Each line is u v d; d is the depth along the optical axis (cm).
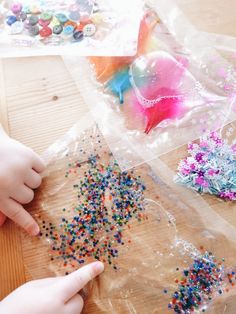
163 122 25
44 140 25
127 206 24
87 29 27
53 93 26
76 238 23
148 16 27
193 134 25
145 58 26
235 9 27
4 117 26
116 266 23
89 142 25
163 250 23
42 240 23
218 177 23
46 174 25
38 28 27
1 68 27
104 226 23
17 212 23
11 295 21
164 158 24
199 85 25
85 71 26
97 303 22
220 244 23
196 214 23
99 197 24
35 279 23
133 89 26
